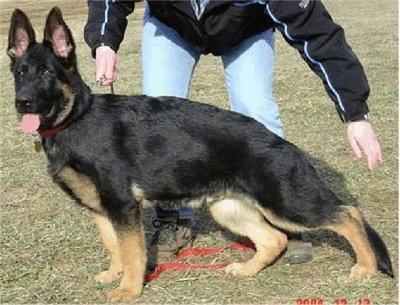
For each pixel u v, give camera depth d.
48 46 2.45
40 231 2.83
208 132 2.42
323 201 2.40
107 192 2.36
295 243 2.57
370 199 2.99
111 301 2.37
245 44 2.57
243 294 2.40
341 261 2.57
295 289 2.42
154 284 2.46
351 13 9.95
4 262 2.61
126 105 2.43
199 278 2.50
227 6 2.42
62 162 2.38
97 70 2.52
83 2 12.30
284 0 2.35
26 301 2.39
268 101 2.59
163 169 2.40
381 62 5.96
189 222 2.68
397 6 10.51
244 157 2.40
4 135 4.04
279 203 2.39
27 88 2.39
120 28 2.57
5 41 8.08
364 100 2.35
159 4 2.50
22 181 3.35
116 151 2.37
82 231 2.82
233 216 2.54
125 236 2.37
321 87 5.00
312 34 2.35
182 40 2.60
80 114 2.37
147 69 2.63
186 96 2.66
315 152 3.56
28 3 12.43
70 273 2.54
